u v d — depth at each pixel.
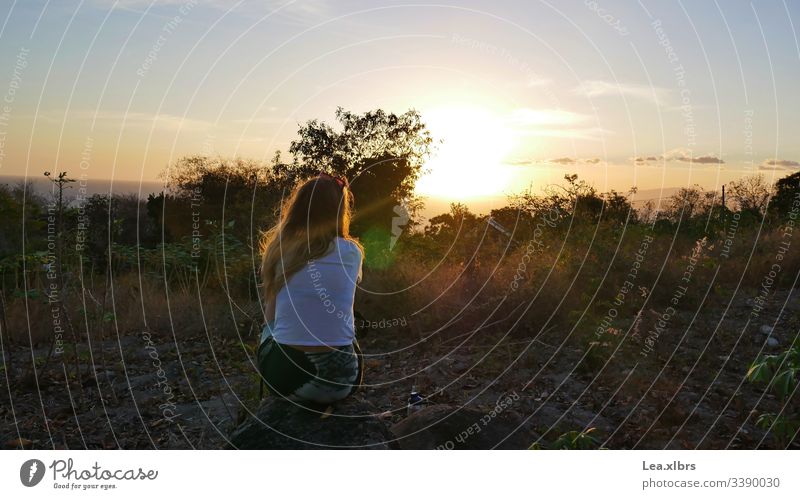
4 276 7.59
